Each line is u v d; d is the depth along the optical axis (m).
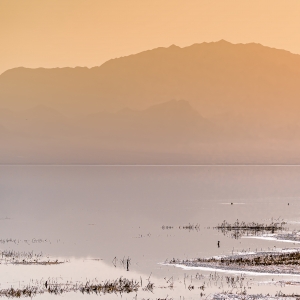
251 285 139.38
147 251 192.50
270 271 152.50
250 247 192.38
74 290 139.50
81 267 167.50
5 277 153.62
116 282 146.88
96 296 133.88
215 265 162.62
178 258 176.38
